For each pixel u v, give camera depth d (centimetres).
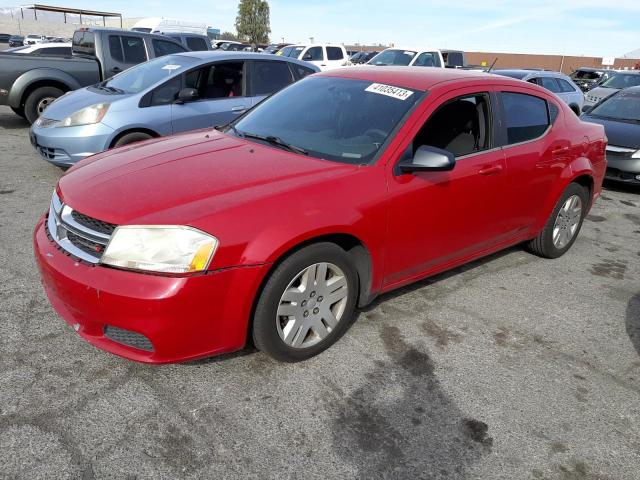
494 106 375
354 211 285
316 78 404
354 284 303
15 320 318
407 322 345
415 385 282
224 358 293
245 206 254
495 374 297
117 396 259
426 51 1520
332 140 327
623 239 546
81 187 279
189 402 258
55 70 923
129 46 994
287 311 274
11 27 4769
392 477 223
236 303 251
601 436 255
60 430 235
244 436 239
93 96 620
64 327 313
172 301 234
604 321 367
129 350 250
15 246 425
